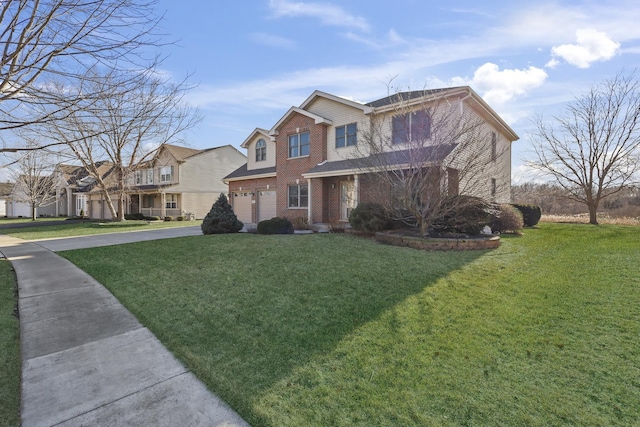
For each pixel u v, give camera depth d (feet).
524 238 34.04
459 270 20.34
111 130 20.86
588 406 8.05
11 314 15.05
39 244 37.91
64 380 9.62
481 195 31.73
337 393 8.77
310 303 15.34
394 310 14.26
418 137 29.32
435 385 9.02
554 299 15.17
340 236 34.96
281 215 57.06
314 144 51.57
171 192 89.30
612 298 15.01
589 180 58.65
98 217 116.67
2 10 15.31
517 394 8.55
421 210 28.94
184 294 17.26
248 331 12.75
